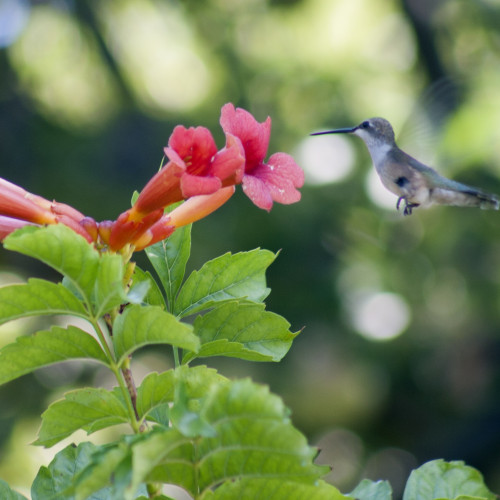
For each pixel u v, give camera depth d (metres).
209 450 2.89
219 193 4.08
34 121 14.91
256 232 13.45
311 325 13.75
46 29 16.30
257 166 4.07
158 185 3.71
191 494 3.02
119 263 3.03
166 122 15.22
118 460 2.72
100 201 13.83
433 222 14.65
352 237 14.24
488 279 14.46
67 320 12.38
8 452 11.91
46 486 3.51
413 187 7.16
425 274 14.45
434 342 14.31
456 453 14.55
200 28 16.62
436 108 7.79
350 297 14.13
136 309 3.09
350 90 16.31
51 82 15.84
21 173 14.26
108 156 14.54
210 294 4.06
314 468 2.91
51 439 3.41
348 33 17.38
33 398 12.78
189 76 16.69
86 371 13.25
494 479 14.62
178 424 2.73
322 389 13.92
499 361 14.72
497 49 16.55
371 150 7.39
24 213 3.80
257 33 16.95
